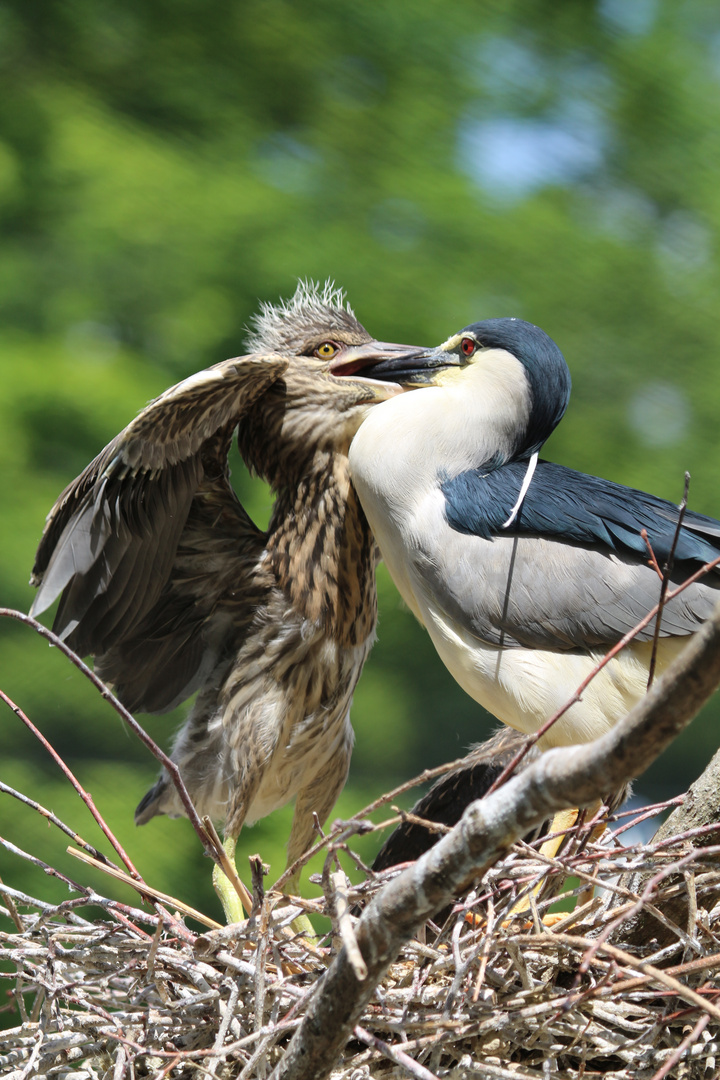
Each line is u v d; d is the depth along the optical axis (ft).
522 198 50.70
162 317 48.26
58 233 48.75
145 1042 15.60
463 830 11.59
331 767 22.07
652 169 51.52
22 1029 15.89
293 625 21.15
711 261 50.21
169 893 39.24
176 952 15.87
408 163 50.67
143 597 20.99
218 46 52.11
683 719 9.93
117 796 41.91
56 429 45.52
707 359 48.93
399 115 51.39
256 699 21.04
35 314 47.80
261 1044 14.34
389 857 21.85
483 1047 15.47
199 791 21.39
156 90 51.67
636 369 48.78
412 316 46.88
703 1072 15.12
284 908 15.28
